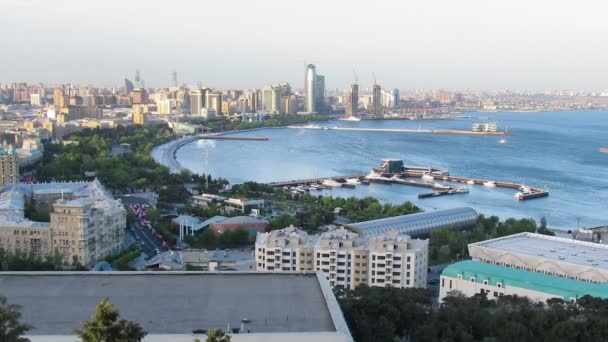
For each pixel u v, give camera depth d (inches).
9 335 6865.2
